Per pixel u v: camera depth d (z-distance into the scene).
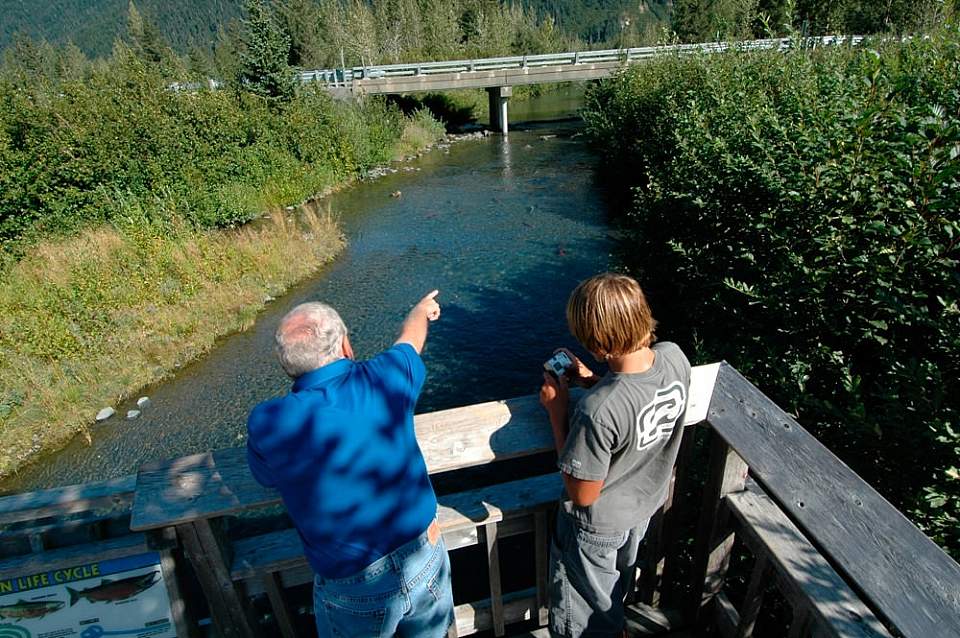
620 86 21.22
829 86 5.73
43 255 11.66
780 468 1.97
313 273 12.95
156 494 2.02
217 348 10.00
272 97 20.62
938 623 1.43
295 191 18.41
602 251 13.21
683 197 7.80
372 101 26.75
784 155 5.33
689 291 7.70
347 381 1.87
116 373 9.06
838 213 4.31
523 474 6.60
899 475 3.33
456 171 21.98
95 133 14.40
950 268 3.66
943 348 3.42
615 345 1.79
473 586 5.04
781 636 3.24
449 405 8.20
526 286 11.69
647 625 2.78
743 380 2.38
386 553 1.90
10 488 7.16
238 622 2.33
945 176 3.48
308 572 2.44
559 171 20.95
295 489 1.81
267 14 20.45
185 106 17.14
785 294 4.62
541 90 47.72
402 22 58.66
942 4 5.86
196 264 11.60
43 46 97.25
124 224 12.31
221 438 7.79
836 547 1.69
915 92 4.67
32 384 8.55
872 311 4.08
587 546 2.07
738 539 3.52
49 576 2.18
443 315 10.71
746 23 12.88
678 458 2.52
